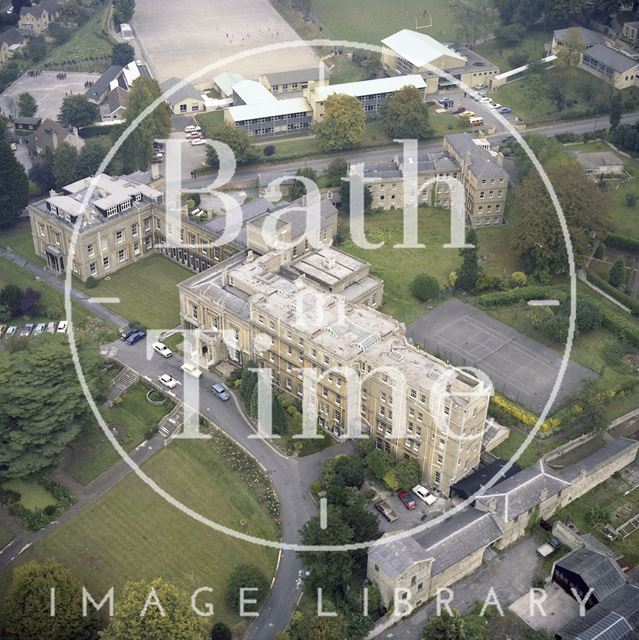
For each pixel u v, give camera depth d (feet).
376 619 456.86
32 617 429.79
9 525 515.50
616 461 547.90
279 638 440.45
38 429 525.75
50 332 655.35
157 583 431.02
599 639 426.92
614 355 640.58
